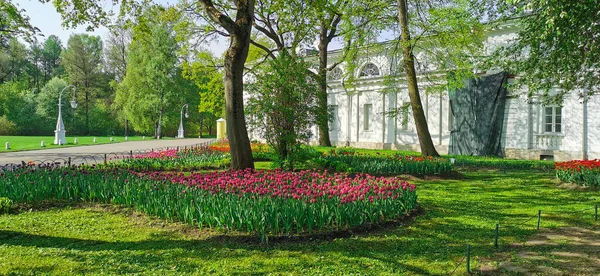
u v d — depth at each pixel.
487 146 23.94
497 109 23.52
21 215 8.04
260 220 6.48
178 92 55.34
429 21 19.31
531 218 8.30
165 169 15.91
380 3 20.61
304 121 14.49
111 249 6.02
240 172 10.23
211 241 6.30
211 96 30.45
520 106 22.92
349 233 6.75
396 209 7.91
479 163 19.41
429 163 14.59
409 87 20.38
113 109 67.88
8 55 60.97
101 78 69.44
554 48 11.47
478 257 5.76
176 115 58.22
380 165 14.45
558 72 12.43
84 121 67.88
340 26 23.84
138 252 5.86
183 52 26.44
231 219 6.56
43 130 63.41
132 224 7.33
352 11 21.28
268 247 6.03
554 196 11.05
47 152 27.09
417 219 8.05
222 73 29.55
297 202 6.77
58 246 6.20
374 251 5.99
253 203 6.73
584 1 9.07
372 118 31.34
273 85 14.39
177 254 5.77
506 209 9.27
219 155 19.41
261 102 14.37
